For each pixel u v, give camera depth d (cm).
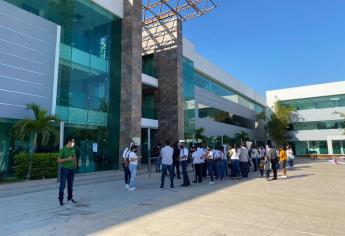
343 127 4850
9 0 1539
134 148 1153
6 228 575
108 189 1138
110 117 2119
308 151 5131
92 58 2041
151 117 2747
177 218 648
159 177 1634
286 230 554
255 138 5341
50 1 1780
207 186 1223
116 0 2233
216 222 614
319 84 5125
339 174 1717
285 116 5081
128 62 2186
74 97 1869
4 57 1470
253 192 1032
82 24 1984
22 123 1362
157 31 2905
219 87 4175
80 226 587
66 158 832
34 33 1634
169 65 2778
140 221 624
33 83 1597
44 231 554
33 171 1391
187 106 2958
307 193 1004
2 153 1528
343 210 729
